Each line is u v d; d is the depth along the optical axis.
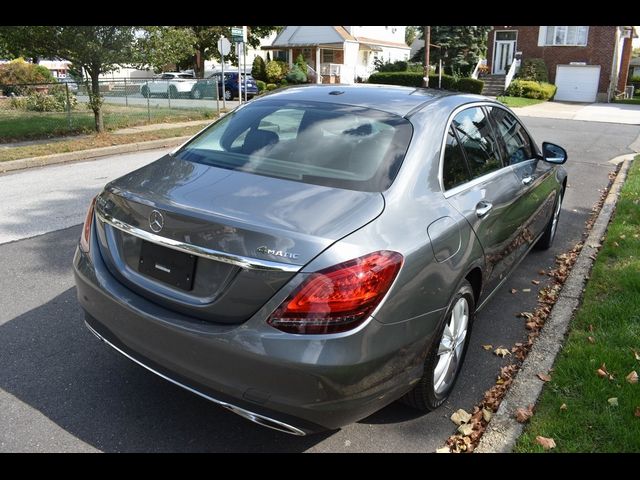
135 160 11.45
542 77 35.16
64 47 13.35
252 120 3.58
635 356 3.60
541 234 5.45
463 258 3.10
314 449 2.92
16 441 2.86
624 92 40.97
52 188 8.46
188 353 2.56
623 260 5.29
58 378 3.41
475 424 3.15
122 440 2.92
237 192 2.79
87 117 16.86
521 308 4.71
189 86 20.22
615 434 2.90
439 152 3.27
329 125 3.34
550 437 2.92
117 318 2.82
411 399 3.09
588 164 11.73
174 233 2.63
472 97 4.08
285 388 2.40
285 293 2.39
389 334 2.54
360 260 2.44
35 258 5.37
